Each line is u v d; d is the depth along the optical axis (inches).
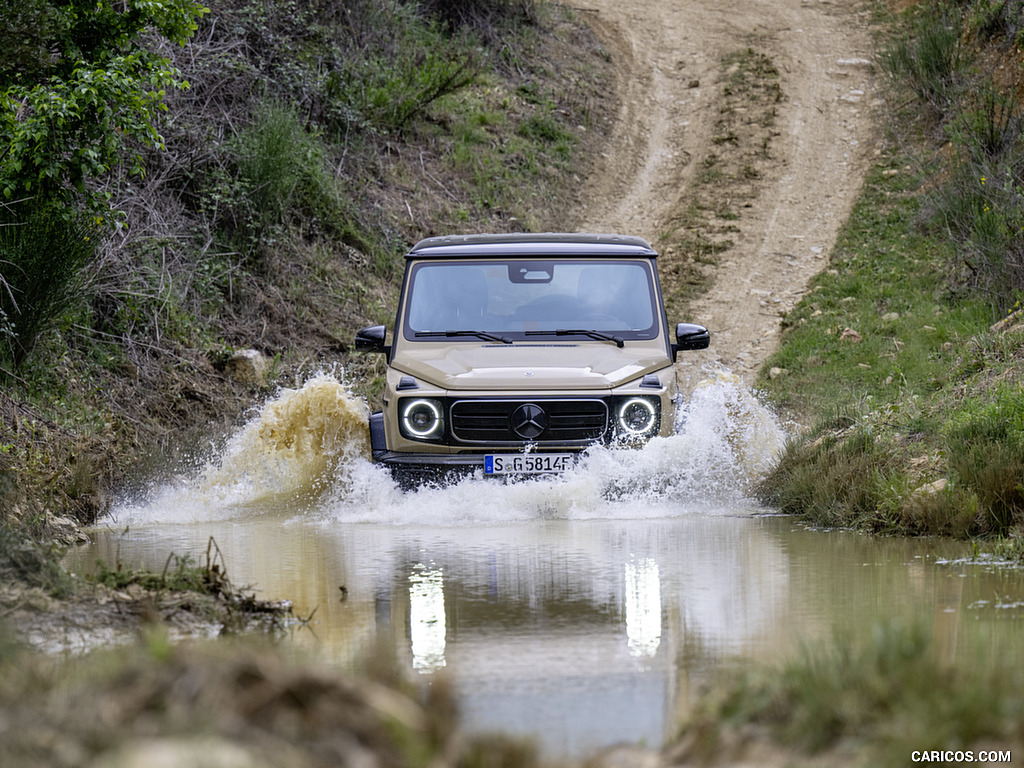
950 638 588.7
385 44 3917.3
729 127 4185.5
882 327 2618.1
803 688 400.2
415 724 356.8
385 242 3127.5
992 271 2613.2
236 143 2755.9
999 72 3890.3
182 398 2079.2
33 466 1277.1
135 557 981.2
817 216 3555.6
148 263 2340.1
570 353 1357.0
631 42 4968.0
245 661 367.6
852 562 895.1
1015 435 1155.3
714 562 903.1
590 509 1233.4
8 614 652.1
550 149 4003.4
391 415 1294.3
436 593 789.2
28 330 1733.5
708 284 3117.6
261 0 3398.1
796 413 2075.5
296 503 1369.3
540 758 390.9
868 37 4859.7
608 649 613.0
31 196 1742.1
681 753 397.4
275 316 2559.1
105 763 307.9
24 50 1541.6
